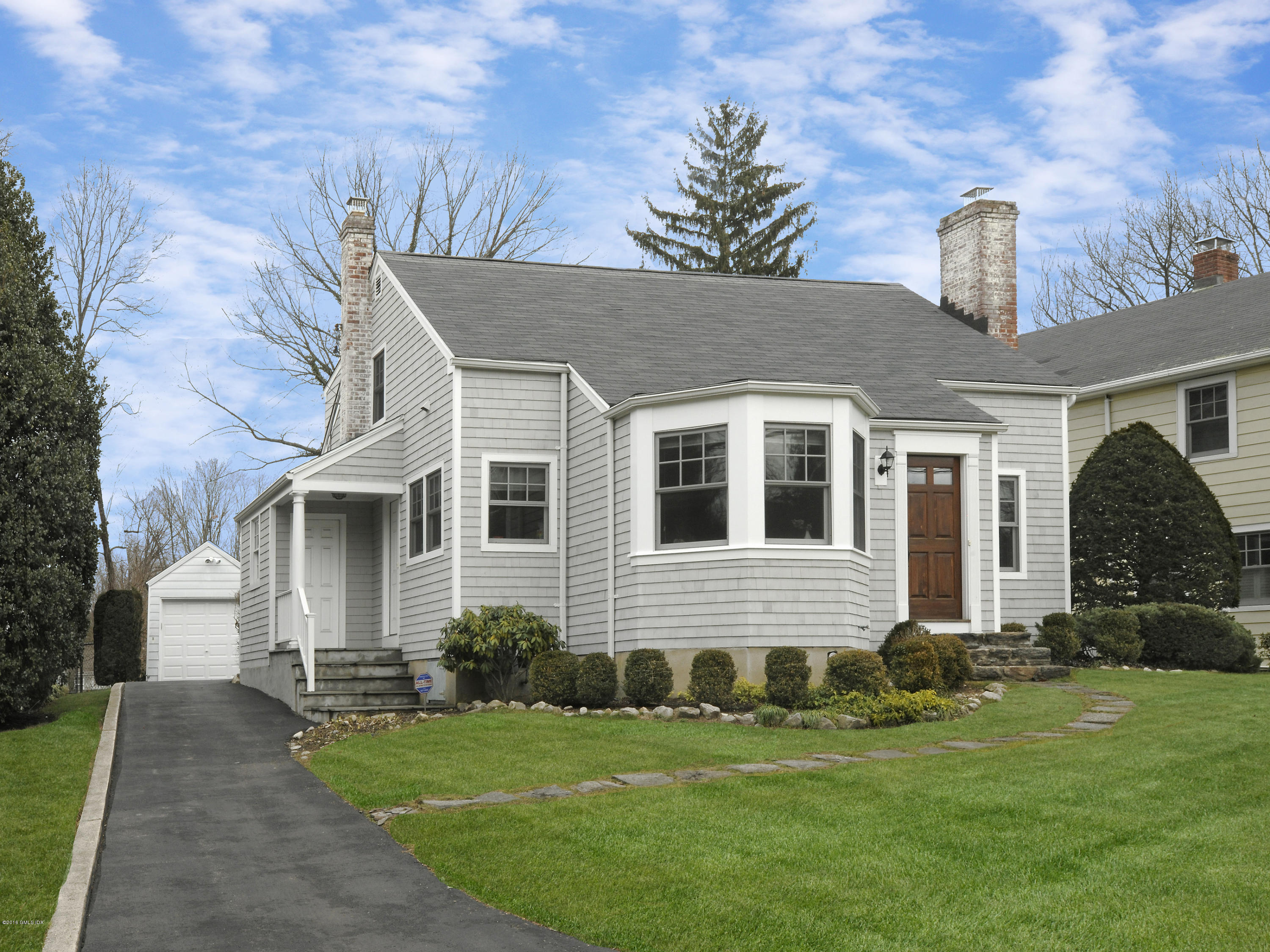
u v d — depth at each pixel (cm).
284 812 1052
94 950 716
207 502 5706
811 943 691
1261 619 2153
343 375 2292
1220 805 912
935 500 1870
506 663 1666
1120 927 682
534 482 1803
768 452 1541
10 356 1409
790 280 2422
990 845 844
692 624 1545
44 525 1433
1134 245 4041
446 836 929
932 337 2192
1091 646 1895
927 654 1496
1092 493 2094
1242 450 2200
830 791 1011
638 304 2131
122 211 3241
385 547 2061
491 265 2225
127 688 2181
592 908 765
